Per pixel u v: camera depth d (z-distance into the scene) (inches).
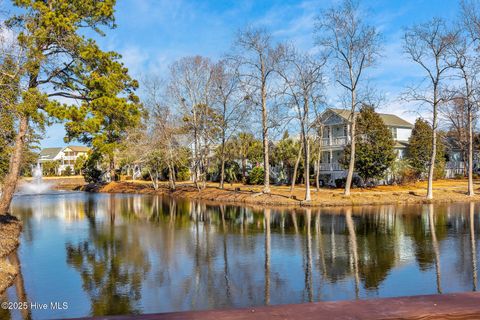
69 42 694.5
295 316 125.3
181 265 468.8
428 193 1192.2
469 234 640.4
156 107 1742.1
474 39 1224.2
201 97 1647.4
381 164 1448.1
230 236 666.2
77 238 665.0
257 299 344.5
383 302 138.1
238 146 2034.9
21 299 351.9
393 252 517.0
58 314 315.0
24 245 605.0
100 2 784.3
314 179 1732.3
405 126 1927.9
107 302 343.3
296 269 440.8
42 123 626.8
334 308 132.5
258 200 1246.3
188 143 1812.3
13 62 508.1
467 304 135.4
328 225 770.2
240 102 1509.6
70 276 424.8
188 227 783.1
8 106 518.9
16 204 1369.3
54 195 1865.2
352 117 1240.2
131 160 2032.5
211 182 2177.7
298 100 1227.9
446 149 2023.9
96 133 760.3
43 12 682.2
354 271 427.5
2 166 877.2
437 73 1222.9
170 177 1868.8
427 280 389.4
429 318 126.6
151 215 1008.9
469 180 1258.6
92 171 2583.7
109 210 1146.0
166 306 331.9
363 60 1232.2
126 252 546.3
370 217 875.4
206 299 347.9
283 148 1798.7
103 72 803.4
